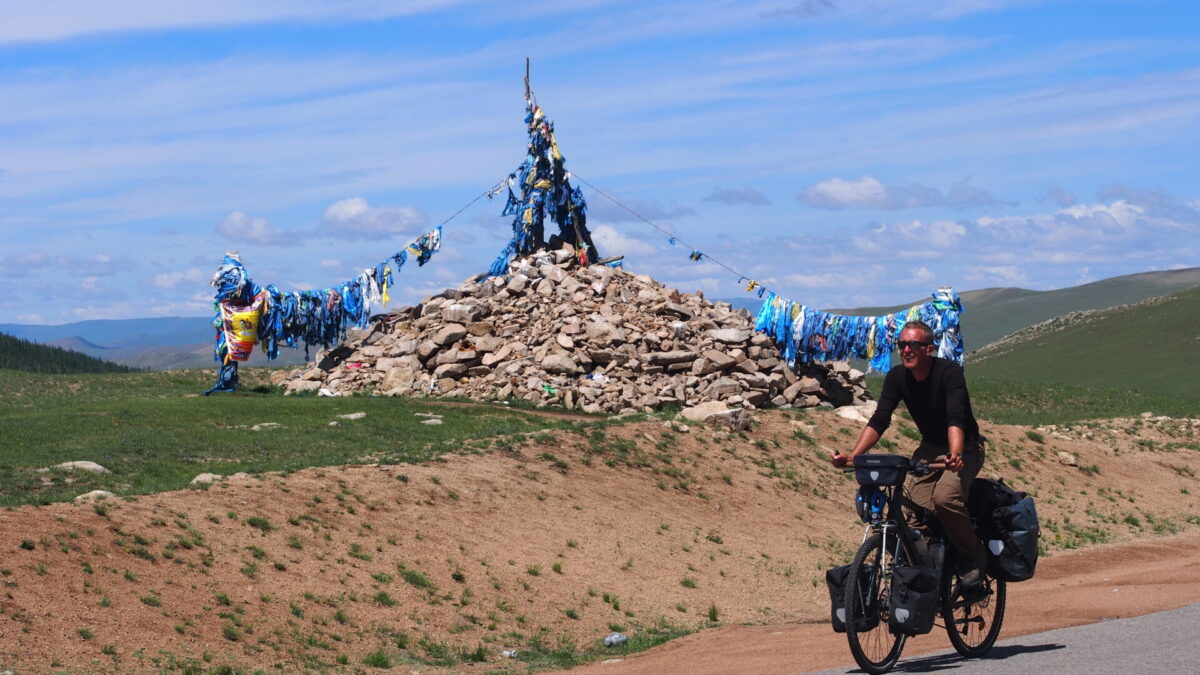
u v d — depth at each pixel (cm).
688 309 3931
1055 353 11775
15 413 2900
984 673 795
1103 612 1118
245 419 2756
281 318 3666
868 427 905
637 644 1430
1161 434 3462
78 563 1341
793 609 1758
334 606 1434
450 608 1515
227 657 1231
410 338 3822
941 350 3712
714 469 2405
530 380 3488
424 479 1952
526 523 1895
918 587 836
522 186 4184
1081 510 2639
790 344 3841
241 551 1504
